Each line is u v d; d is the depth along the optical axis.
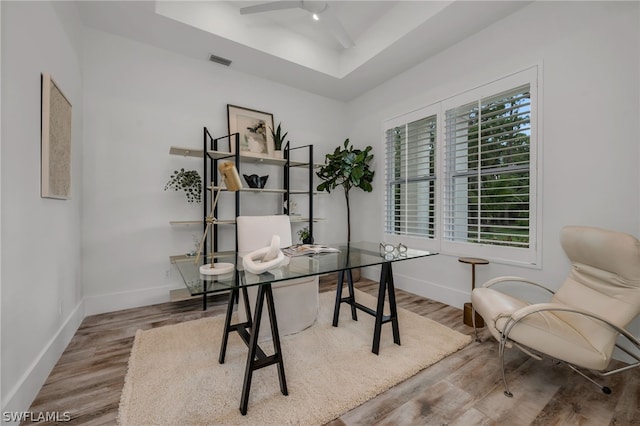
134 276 2.85
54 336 1.80
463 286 2.88
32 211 1.50
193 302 2.99
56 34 1.88
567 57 2.11
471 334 2.28
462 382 1.66
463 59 2.83
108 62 2.71
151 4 2.35
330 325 2.41
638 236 1.80
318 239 4.24
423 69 3.25
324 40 3.46
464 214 2.88
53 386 1.58
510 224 2.49
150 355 1.90
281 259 1.65
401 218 3.58
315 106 4.16
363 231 4.22
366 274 4.12
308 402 1.45
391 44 2.92
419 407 1.44
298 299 2.26
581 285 1.83
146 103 2.90
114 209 2.75
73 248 2.27
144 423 1.30
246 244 2.25
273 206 3.74
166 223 3.00
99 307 2.67
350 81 3.76
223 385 1.59
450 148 3.00
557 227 2.18
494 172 2.60
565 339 1.46
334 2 2.79
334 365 1.79
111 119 2.73
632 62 1.82
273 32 3.12
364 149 4.16
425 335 2.22
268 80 3.71
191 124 3.15
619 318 1.51
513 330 1.57
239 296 2.29
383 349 2.00
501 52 2.52
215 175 3.23
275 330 1.52
